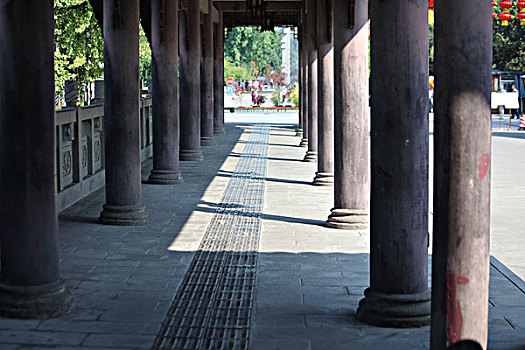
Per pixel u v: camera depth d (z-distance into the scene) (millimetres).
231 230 11227
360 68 11305
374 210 7016
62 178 12844
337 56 11336
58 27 27375
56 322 6891
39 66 7020
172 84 15930
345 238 10695
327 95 15648
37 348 6211
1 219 7121
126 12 11375
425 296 6891
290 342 6418
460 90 5199
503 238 11117
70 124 13297
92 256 9461
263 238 10680
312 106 20297
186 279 8484
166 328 6801
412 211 6875
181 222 11812
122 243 10234
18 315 6953
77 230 11055
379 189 6949
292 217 12328
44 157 7113
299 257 9539
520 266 9336
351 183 11406
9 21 6926
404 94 6863
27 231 7047
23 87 6973
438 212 5379
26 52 6949
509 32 49156
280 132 32000
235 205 13469
